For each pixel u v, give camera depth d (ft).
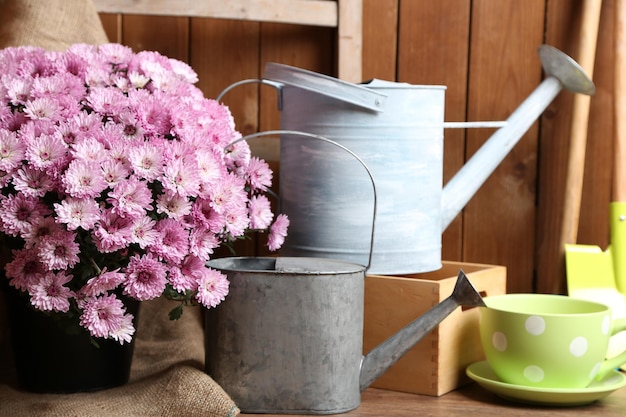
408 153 3.66
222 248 4.50
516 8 4.59
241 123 4.58
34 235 2.79
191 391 3.05
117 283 2.84
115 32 4.43
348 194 3.62
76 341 3.17
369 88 3.57
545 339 3.26
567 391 3.26
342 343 3.13
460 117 4.67
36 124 2.88
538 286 4.67
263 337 3.09
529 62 4.61
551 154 4.63
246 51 4.55
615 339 4.07
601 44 4.59
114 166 2.85
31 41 3.80
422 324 3.22
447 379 3.53
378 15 4.64
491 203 4.70
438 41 4.65
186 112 3.07
